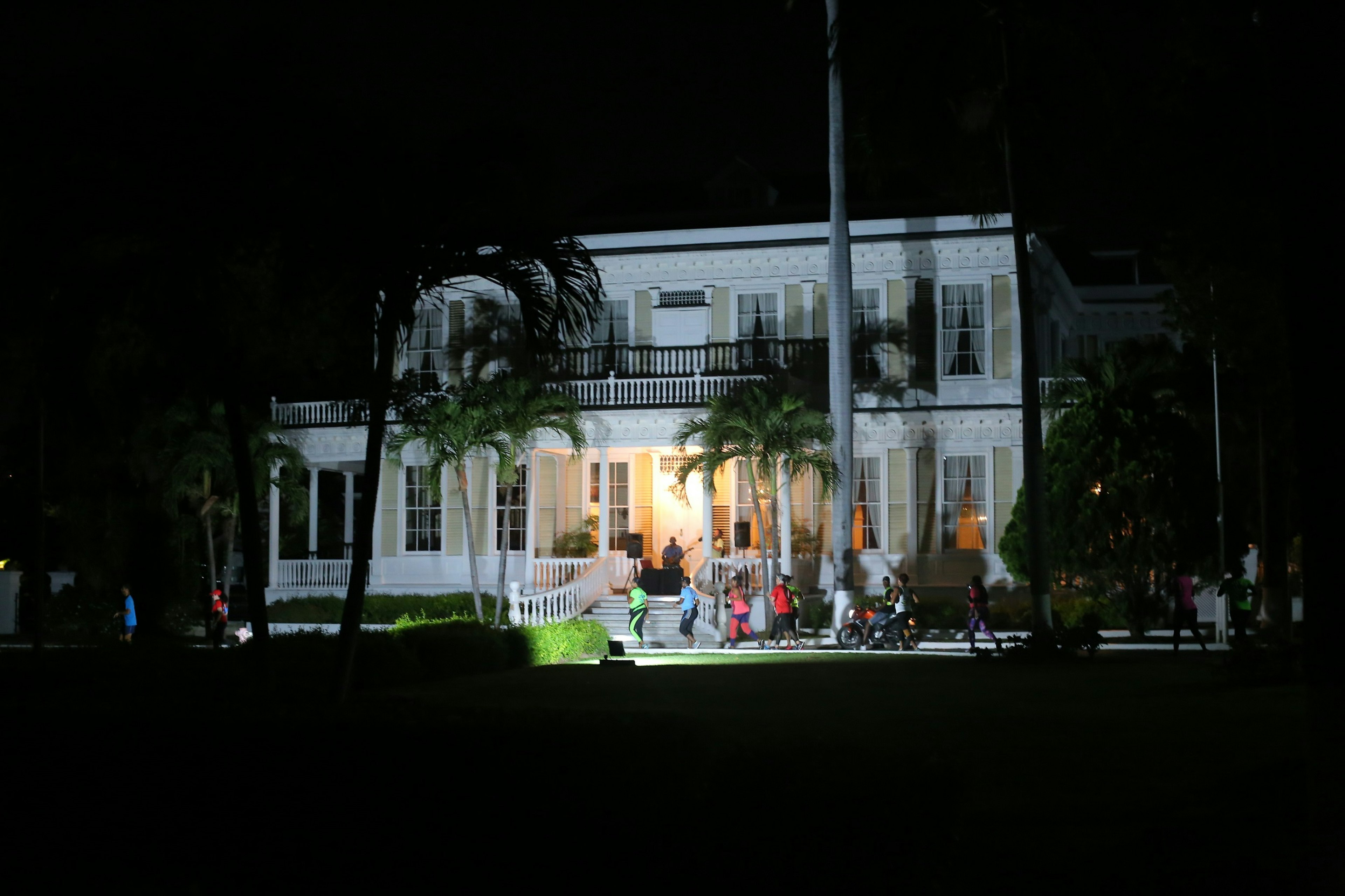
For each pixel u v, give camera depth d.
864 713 15.95
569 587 35.84
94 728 8.29
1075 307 48.72
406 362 41.94
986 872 7.84
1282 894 7.17
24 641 37.56
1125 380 35.06
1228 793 9.90
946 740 13.16
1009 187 29.44
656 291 41.06
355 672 19.69
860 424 39.28
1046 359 41.66
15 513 47.09
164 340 15.19
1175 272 30.69
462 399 35.06
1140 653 29.30
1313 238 6.54
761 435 33.78
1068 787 10.46
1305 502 6.51
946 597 37.59
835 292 33.94
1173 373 37.88
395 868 7.44
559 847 7.02
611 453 41.16
